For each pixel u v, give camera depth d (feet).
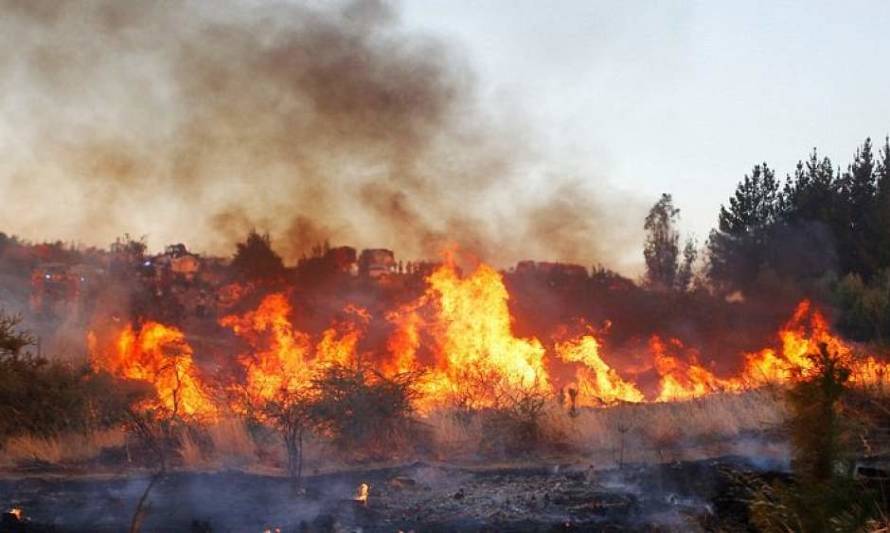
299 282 142.41
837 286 129.29
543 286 144.36
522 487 40.63
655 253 161.07
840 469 28.86
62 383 53.06
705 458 43.91
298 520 34.65
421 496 39.01
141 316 113.19
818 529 27.43
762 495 29.91
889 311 115.34
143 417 47.96
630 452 47.39
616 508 35.94
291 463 42.65
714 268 165.68
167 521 34.47
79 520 34.58
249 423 48.32
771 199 170.09
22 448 46.91
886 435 38.01
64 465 45.06
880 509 26.94
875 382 46.21
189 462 45.29
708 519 33.47
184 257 147.84
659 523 33.71
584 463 45.50
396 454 47.98
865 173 169.27
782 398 39.42
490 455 48.62
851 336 116.98
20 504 36.94
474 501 37.91
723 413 51.08
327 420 47.29
